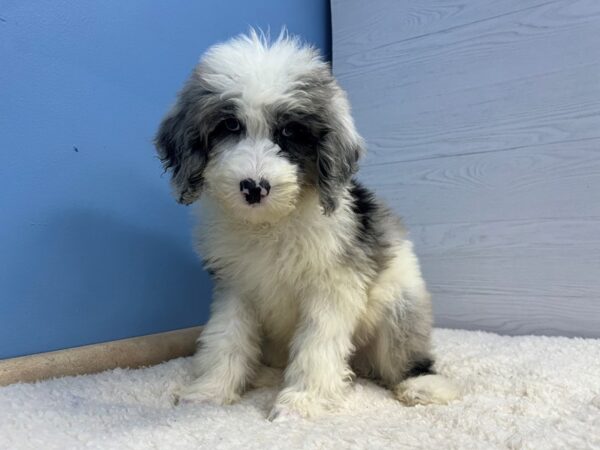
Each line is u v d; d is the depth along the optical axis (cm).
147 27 61
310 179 46
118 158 58
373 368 56
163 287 63
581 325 67
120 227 59
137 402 47
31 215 51
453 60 75
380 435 38
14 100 50
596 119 64
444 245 77
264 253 48
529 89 69
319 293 48
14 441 36
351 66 85
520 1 69
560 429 38
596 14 64
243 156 42
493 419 41
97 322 57
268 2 77
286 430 39
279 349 57
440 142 77
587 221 66
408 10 79
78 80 55
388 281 52
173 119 48
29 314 52
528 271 71
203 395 47
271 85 44
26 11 50
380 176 83
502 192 72
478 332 71
